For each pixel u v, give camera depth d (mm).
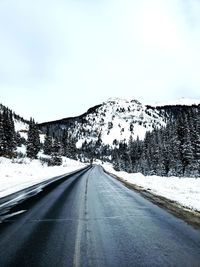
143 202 11352
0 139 66125
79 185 19562
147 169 94062
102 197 12992
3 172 26672
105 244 5699
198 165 61188
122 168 118750
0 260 4766
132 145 137500
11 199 12195
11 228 7016
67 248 5426
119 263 4637
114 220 7961
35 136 82312
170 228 7031
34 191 15328
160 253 5148
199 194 13797
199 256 4988
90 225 7355
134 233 6543
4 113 68875
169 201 11562
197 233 6539
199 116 71125
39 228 7023
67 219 8102
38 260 4770
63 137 133750
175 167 71312
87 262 4684
